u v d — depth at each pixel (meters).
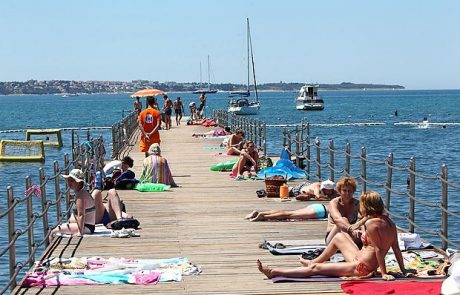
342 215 17.98
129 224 22.27
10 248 16.25
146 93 53.62
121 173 32.06
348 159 28.84
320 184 28.50
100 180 30.45
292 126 113.75
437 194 40.66
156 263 17.72
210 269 17.42
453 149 75.50
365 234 16.05
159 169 32.03
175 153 48.56
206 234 21.78
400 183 45.41
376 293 14.60
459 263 13.47
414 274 16.11
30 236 18.53
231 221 23.98
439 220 33.41
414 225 21.19
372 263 15.91
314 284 15.74
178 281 16.31
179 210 26.25
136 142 57.72
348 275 16.06
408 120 143.38
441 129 110.25
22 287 15.86
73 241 20.69
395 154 71.56
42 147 61.31
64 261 17.61
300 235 21.48
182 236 21.50
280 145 77.00
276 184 29.20
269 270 16.20
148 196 29.69
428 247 19.27
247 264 17.91
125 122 55.72
